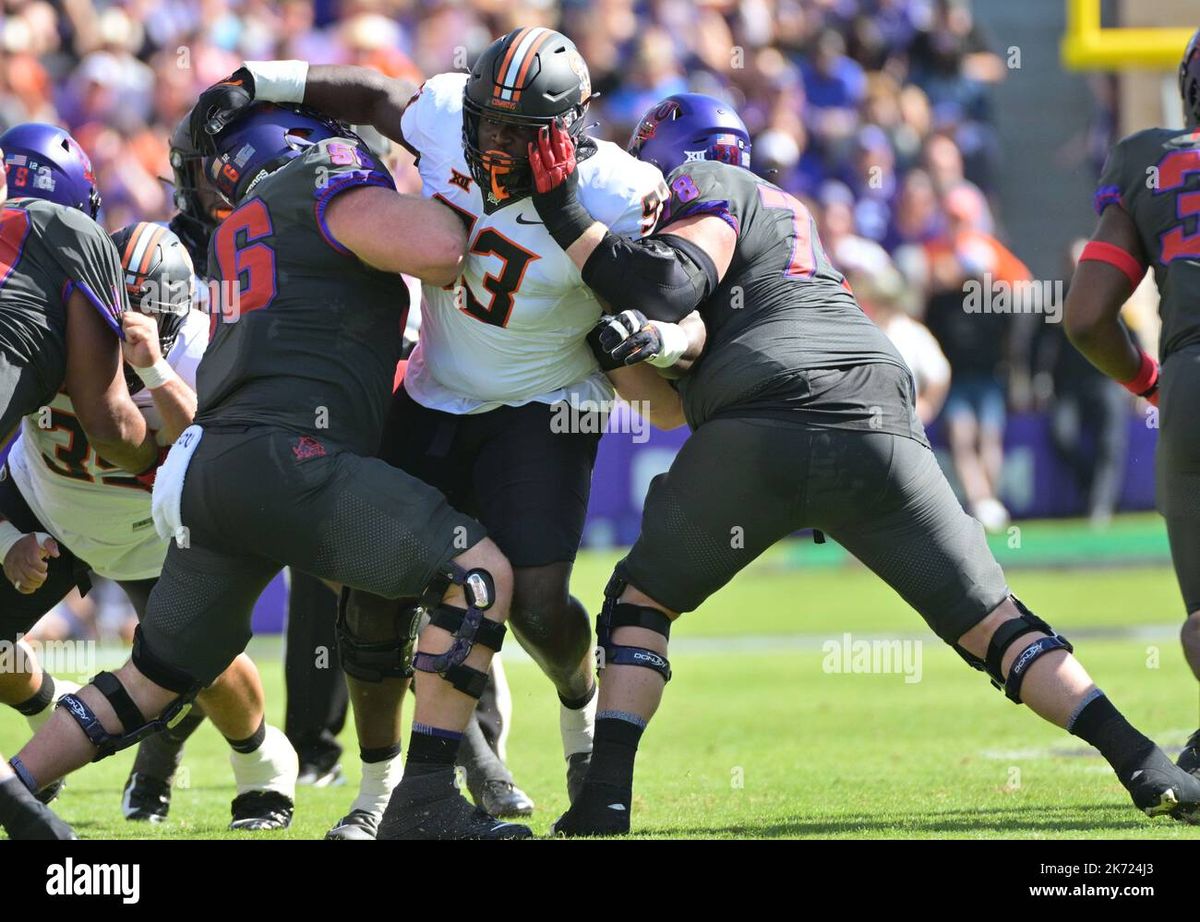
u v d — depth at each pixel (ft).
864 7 190.80
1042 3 207.10
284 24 167.84
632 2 178.29
